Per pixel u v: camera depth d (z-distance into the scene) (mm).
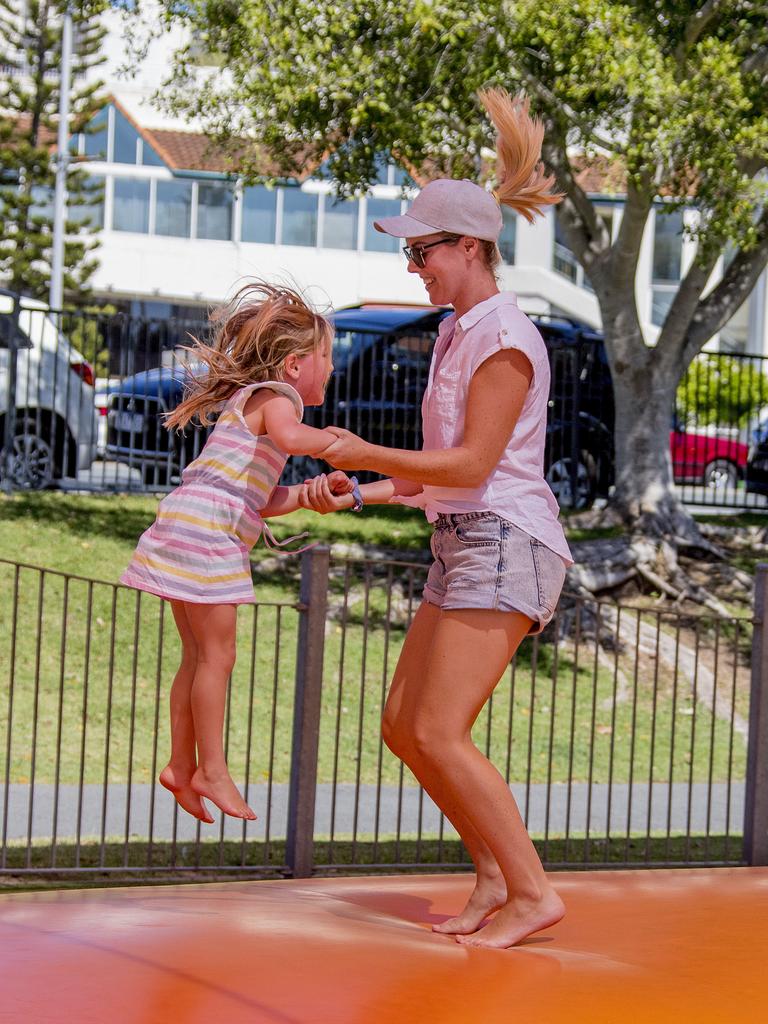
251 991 4074
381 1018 3863
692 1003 4105
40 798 12055
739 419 27016
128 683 15359
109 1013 3846
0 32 53531
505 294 5164
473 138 18031
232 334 5336
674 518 21922
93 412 21656
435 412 5180
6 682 14805
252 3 16672
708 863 10523
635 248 21188
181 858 10375
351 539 20906
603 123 20266
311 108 17875
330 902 5828
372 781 13797
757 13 18312
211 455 5164
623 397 22172
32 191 55688
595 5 16188
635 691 10570
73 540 18781
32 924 4973
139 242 57281
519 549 4988
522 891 4918
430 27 16312
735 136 17156
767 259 22250
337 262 58062
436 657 5012
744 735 16719
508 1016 3918
